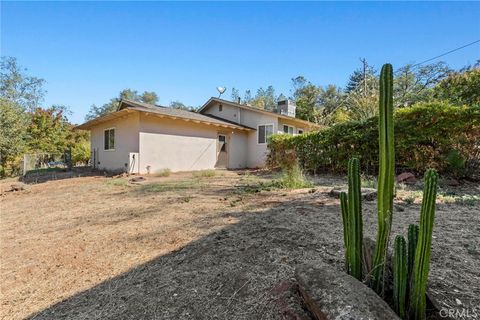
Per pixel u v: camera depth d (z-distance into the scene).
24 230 3.90
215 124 12.63
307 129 16.23
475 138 5.41
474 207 3.68
